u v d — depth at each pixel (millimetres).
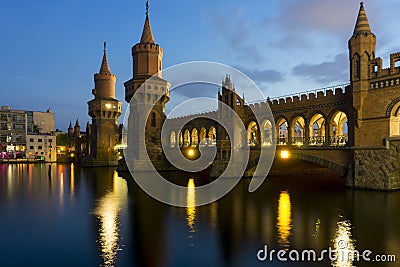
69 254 15922
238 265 14430
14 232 19781
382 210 24781
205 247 16844
